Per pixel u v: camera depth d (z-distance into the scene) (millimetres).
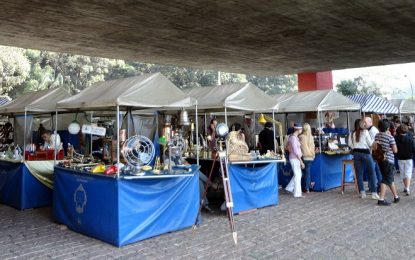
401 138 7918
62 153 8062
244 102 7059
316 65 17062
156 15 9156
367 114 12773
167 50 13227
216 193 7457
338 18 9797
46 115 9617
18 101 8594
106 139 6617
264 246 4801
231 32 10938
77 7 8430
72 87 37938
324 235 5215
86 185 5477
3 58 27562
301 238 5102
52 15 8961
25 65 29172
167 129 6199
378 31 11180
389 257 4297
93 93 5797
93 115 9266
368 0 8500
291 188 8617
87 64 37969
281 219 6195
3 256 4625
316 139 9469
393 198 7703
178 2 8312
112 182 4957
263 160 7023
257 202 6992
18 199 7520
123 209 4922
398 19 9961
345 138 10242
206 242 5012
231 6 8680
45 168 7777
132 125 8203
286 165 9305
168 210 5469
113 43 11984
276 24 10211
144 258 4445
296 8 8938
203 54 14109
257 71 18703
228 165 6523
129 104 5062
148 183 5223
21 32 10438
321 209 6879
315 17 9664
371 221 5902
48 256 4594
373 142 7562
